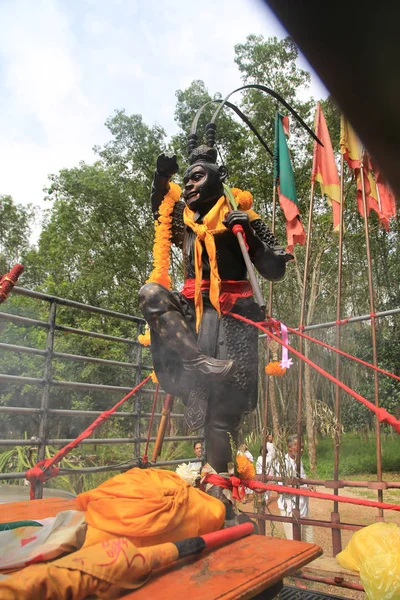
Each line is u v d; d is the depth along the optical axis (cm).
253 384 288
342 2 40
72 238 1872
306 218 1677
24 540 174
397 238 1574
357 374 1630
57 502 300
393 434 1658
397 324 1523
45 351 411
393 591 202
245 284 306
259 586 156
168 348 283
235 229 278
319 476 1360
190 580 158
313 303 1652
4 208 2145
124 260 1823
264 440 364
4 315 380
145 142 1819
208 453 285
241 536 212
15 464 723
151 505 178
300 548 198
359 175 411
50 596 129
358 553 238
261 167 1645
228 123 1634
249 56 1454
